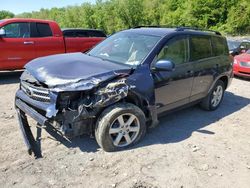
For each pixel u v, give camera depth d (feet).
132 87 12.94
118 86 12.41
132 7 168.55
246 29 137.59
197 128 16.83
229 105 21.99
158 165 12.51
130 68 13.43
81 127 12.17
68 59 14.30
